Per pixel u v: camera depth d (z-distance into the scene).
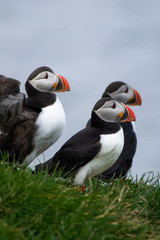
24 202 7.84
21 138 10.88
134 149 13.30
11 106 10.52
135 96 14.53
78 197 8.40
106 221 7.91
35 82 11.78
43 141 11.09
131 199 9.70
